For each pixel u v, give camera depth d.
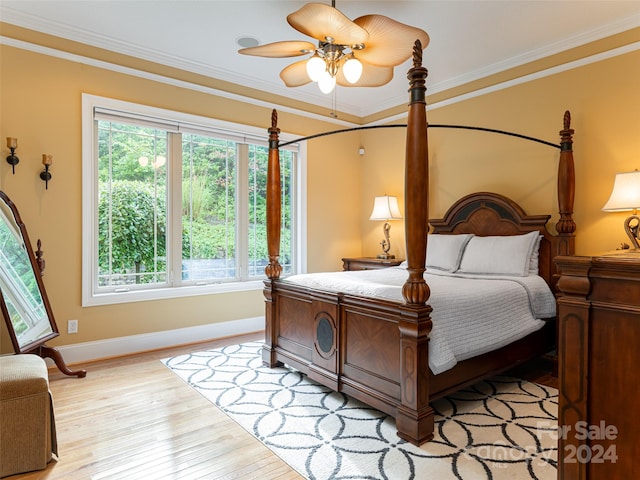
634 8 2.94
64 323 3.31
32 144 3.14
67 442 2.10
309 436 2.17
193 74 3.99
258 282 4.49
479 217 4.02
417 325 2.05
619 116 3.16
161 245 3.95
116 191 3.67
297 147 4.87
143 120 3.72
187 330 3.98
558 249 3.33
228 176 4.39
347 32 2.26
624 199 2.83
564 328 1.28
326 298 2.68
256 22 3.16
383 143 5.19
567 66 3.46
